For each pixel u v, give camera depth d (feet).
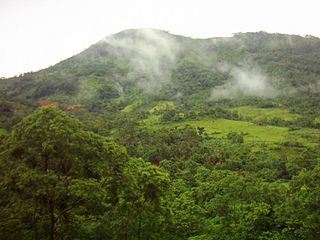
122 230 88.38
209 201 146.82
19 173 71.10
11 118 321.93
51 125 72.95
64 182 73.61
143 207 90.74
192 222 125.29
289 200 121.60
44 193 68.69
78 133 76.69
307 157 280.72
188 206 133.80
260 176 256.32
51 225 75.15
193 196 167.02
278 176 263.29
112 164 82.89
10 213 73.20
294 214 114.62
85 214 85.25
